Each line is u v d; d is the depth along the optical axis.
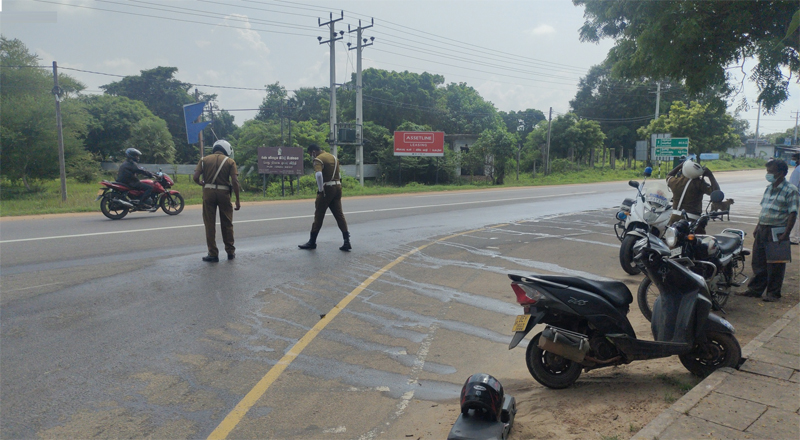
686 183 7.55
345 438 3.41
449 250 9.79
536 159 56.31
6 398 3.76
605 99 63.91
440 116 61.31
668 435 3.03
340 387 4.16
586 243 10.66
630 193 26.03
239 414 3.67
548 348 3.95
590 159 58.25
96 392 3.90
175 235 10.41
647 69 10.48
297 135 42.38
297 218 13.67
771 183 6.18
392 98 56.09
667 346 3.99
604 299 3.95
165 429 3.44
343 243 10.25
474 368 4.61
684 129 50.19
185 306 5.97
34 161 32.94
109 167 59.16
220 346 4.86
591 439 3.19
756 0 8.57
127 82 72.25
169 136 61.94
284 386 4.13
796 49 8.25
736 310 5.89
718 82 9.93
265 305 6.11
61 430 3.38
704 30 9.33
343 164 47.00
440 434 3.42
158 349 4.73
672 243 5.37
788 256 6.00
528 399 3.94
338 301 6.37
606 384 4.16
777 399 3.47
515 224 13.62
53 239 9.72
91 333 5.06
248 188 39.81
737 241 6.27
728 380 3.78
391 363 4.65
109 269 7.50
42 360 4.41
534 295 4.01
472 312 6.12
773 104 9.20
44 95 34.94
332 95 32.31
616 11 10.49
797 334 4.72
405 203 19.72
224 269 7.76
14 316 5.45
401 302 6.43
